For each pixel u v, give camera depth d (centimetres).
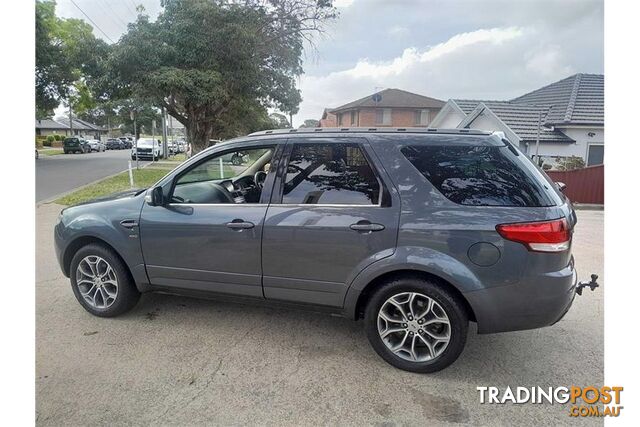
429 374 295
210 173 382
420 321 292
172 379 286
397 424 245
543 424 247
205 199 364
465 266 272
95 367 299
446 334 285
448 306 281
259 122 3281
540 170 302
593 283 314
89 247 375
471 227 271
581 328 366
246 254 326
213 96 1766
